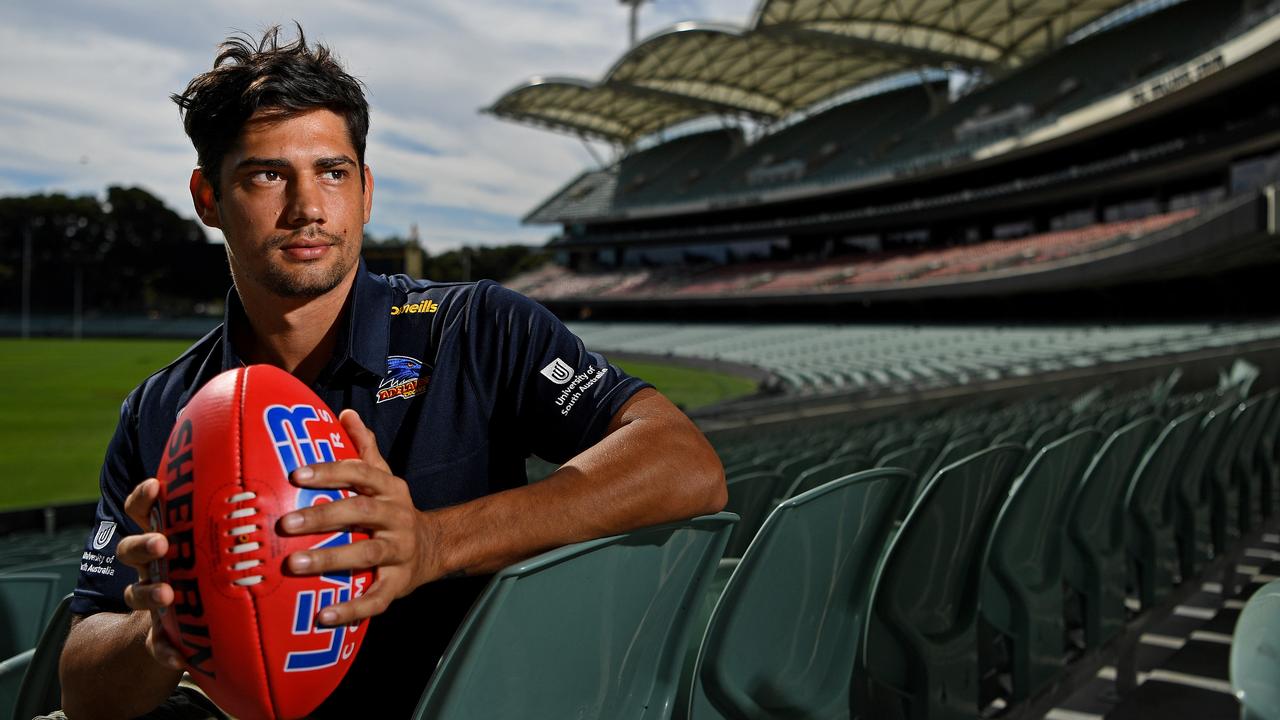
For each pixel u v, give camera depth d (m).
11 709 1.40
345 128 1.12
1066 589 2.56
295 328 1.17
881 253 36.22
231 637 0.78
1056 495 2.02
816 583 1.33
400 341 1.21
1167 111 24.52
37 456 12.88
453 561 0.90
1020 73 32.97
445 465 1.18
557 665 0.93
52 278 63.38
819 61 38.03
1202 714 2.38
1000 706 2.38
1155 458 2.51
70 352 38.53
